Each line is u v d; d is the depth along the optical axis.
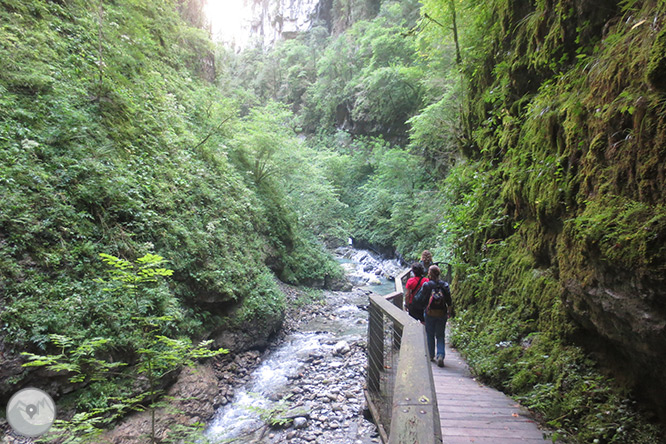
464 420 3.20
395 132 28.20
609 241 2.58
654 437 2.51
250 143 13.29
